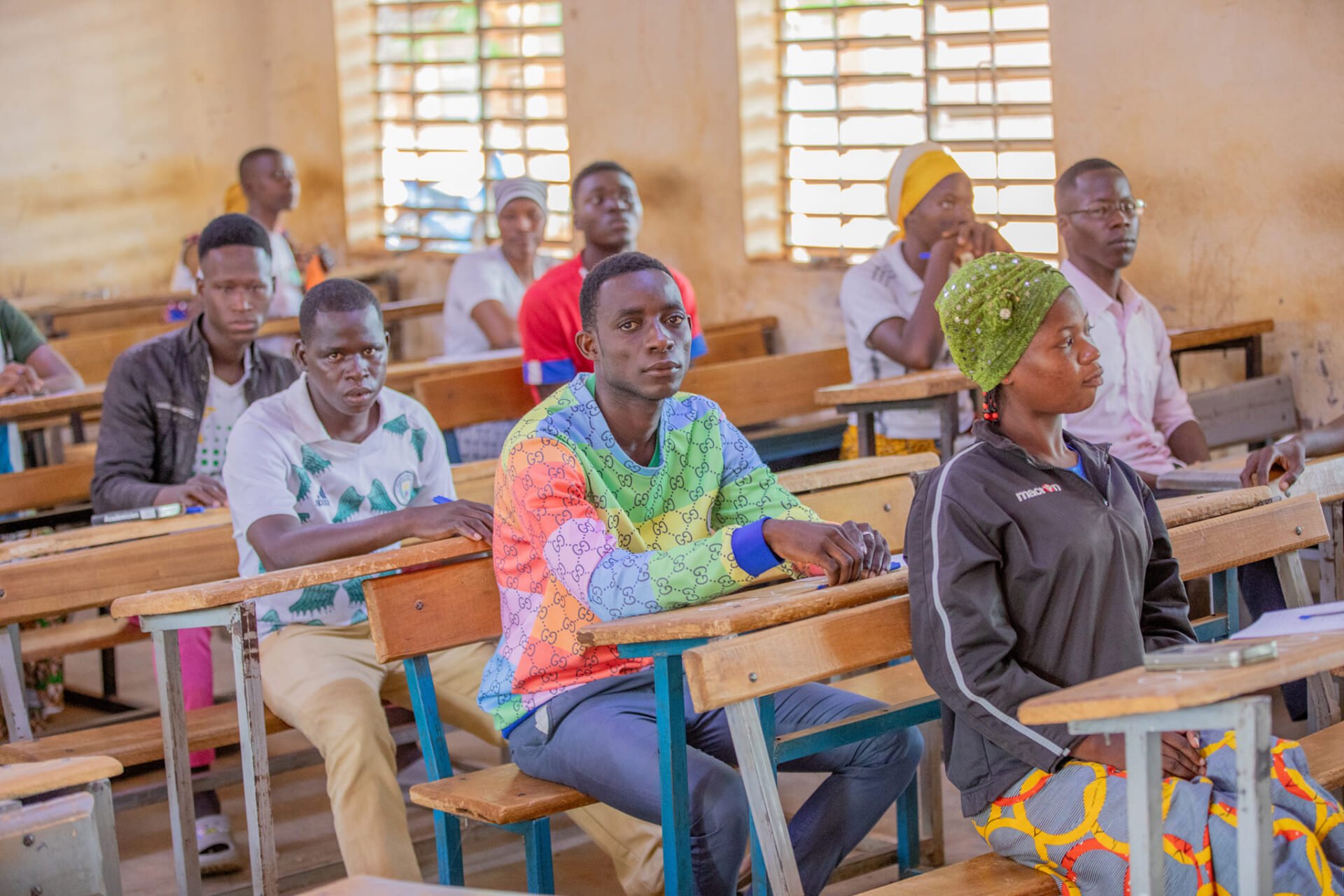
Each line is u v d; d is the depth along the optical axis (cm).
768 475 269
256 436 303
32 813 179
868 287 459
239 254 373
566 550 235
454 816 251
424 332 802
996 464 220
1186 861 193
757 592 242
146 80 882
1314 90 470
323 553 281
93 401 484
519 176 647
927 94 585
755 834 205
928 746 305
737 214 645
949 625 211
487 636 268
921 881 212
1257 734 167
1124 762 202
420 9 798
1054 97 535
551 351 469
